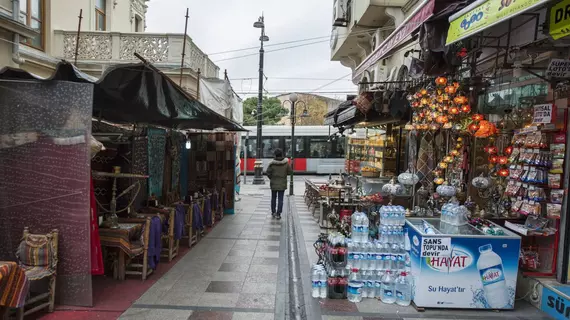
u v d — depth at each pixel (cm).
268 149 2302
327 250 469
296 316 409
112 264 511
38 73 799
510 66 438
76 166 396
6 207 398
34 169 397
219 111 1062
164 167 777
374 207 623
